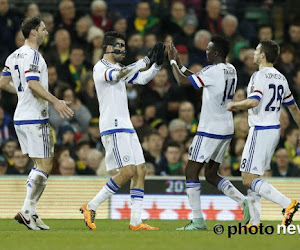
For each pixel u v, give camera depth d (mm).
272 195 31328
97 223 37875
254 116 31922
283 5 61188
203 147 33250
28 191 32844
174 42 56406
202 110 33438
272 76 31891
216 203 40875
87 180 41250
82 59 54594
